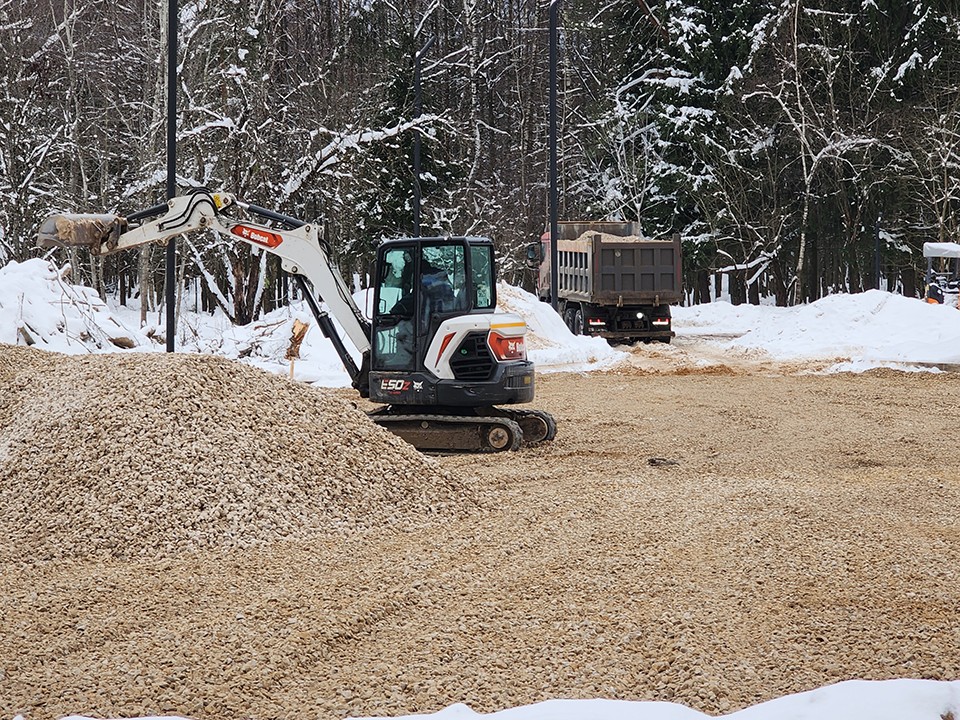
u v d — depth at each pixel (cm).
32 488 1173
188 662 783
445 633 849
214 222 1797
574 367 3080
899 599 919
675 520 1193
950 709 642
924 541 1096
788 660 784
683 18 6156
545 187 6969
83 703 724
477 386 1741
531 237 6281
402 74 5778
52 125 4778
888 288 6638
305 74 5753
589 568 1012
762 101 5988
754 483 1395
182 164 4344
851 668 771
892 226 5962
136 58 4747
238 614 890
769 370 3069
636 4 6525
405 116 5697
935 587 948
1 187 4450
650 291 3797
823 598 923
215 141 4341
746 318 5266
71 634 849
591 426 2005
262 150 4191
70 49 4603
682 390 2553
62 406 1309
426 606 916
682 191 6197
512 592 950
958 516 1213
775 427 1991
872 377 2814
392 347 1773
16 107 4469
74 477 1172
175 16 2545
